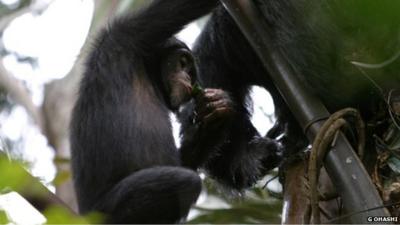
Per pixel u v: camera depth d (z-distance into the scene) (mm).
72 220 5898
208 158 11828
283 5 10258
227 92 12188
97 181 10125
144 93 10961
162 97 11391
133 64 11109
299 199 10125
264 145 12531
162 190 9508
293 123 11891
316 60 10094
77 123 10625
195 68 11867
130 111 10523
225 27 12266
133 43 11289
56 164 12656
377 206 8250
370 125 10094
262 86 12352
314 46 10070
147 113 10703
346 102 10234
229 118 11609
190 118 12023
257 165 12562
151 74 11422
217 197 13133
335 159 8625
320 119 8875
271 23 10180
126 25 11430
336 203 9617
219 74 12703
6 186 5930
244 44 12000
